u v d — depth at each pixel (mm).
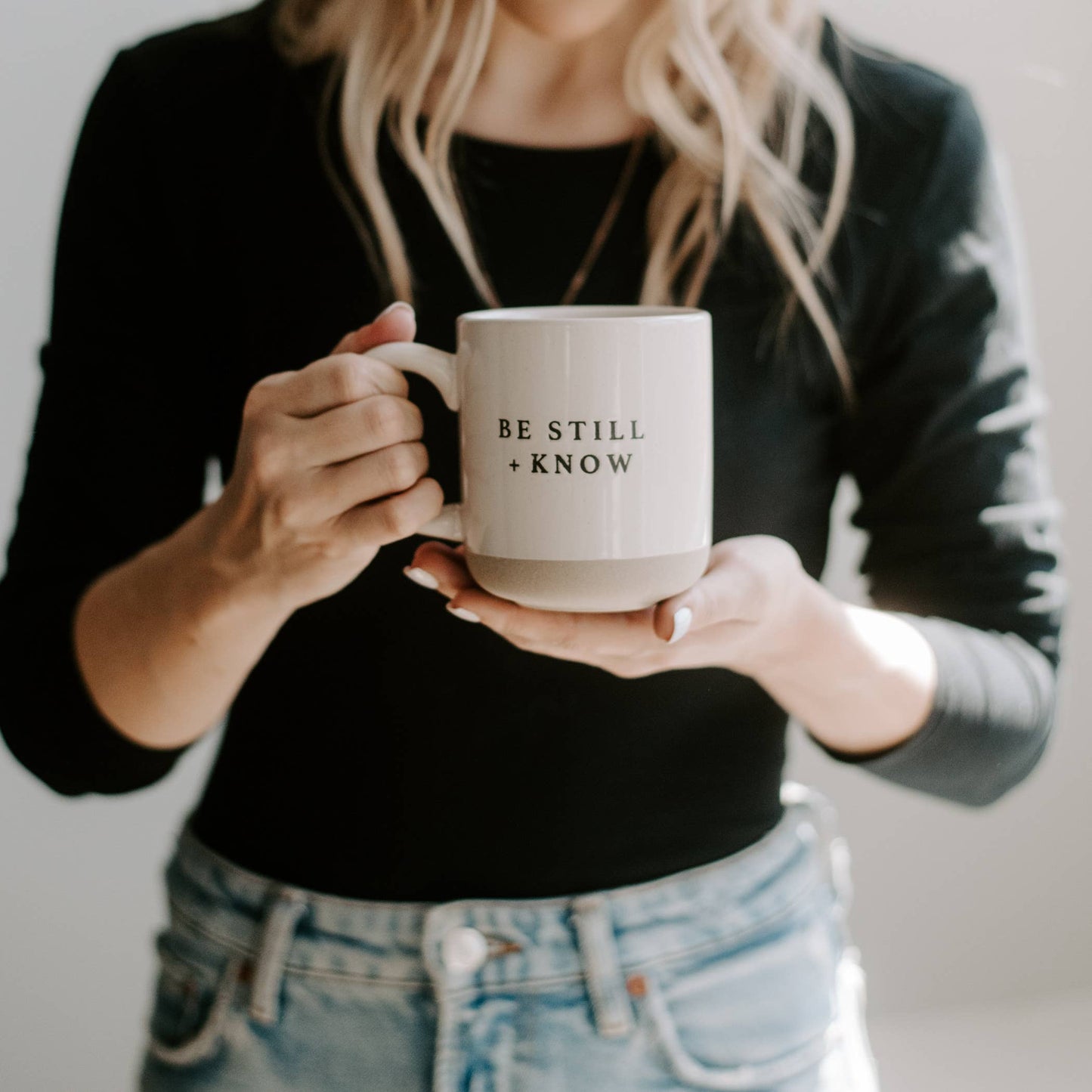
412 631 814
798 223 875
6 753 1630
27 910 1664
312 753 835
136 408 886
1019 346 914
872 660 785
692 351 599
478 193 872
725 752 855
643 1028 810
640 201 871
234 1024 828
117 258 886
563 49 863
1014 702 864
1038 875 1887
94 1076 1704
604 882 827
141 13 1539
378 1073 813
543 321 577
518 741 817
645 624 634
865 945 1885
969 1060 1814
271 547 645
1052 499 941
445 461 872
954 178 900
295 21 899
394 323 634
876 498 937
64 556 879
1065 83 1651
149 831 1675
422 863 821
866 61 933
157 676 778
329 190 875
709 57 833
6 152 1542
